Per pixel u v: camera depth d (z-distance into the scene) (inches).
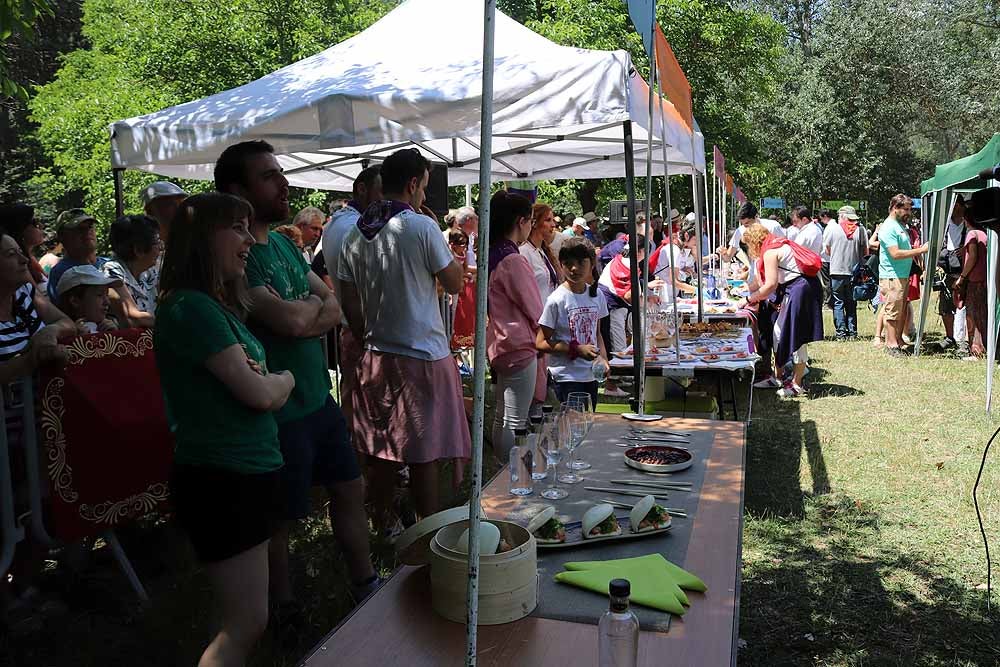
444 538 78.0
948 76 1286.9
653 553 86.5
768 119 1326.3
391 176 144.6
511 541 77.3
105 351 135.0
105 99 815.7
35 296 147.6
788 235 527.8
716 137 887.1
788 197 1348.4
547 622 72.9
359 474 128.0
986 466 220.7
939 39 1309.1
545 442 109.9
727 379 252.1
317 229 285.1
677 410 217.8
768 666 126.9
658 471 113.0
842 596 149.2
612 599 62.3
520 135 248.5
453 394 145.9
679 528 93.5
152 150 204.5
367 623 74.0
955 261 384.8
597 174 371.2
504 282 173.3
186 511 87.7
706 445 127.1
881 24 1321.4
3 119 1080.2
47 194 916.0
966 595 148.4
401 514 178.2
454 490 201.6
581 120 168.4
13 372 125.3
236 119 186.4
